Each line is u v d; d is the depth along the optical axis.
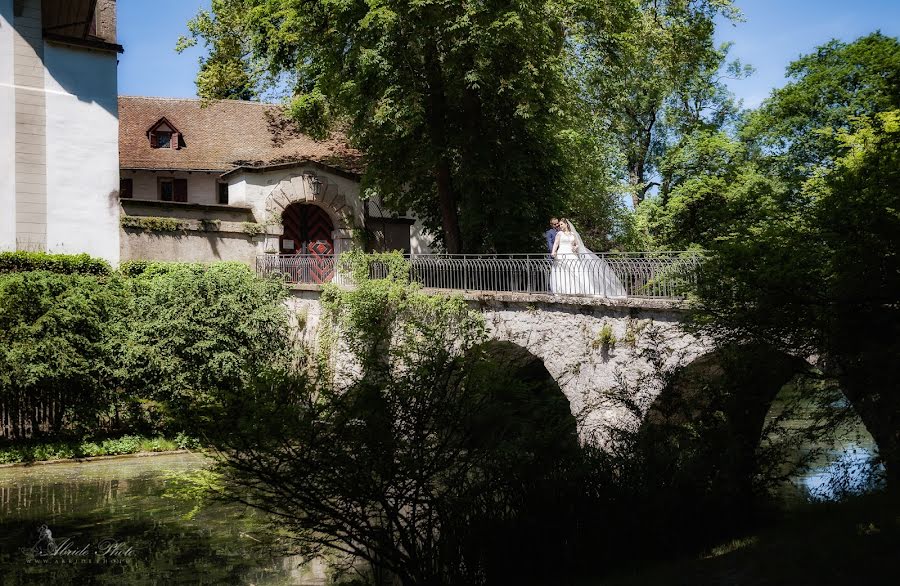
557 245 18.64
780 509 9.38
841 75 30.52
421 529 8.45
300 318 25.42
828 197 9.30
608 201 32.22
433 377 8.34
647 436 9.59
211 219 29.91
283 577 11.06
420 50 22.34
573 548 8.35
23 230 26.09
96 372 23.09
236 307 24.00
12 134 26.03
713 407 9.69
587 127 27.94
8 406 22.09
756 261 9.42
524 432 8.77
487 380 8.59
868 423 9.24
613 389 11.32
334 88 24.33
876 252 8.65
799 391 9.63
